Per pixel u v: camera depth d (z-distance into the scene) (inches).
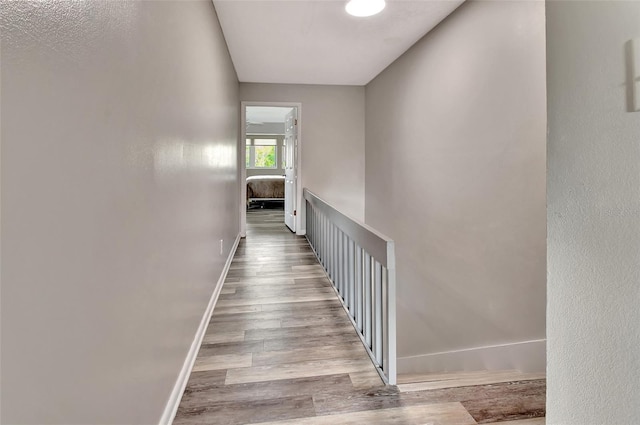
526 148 85.2
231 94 160.2
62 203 28.2
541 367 81.7
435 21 122.3
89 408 32.3
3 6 21.8
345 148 215.5
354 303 93.7
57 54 27.4
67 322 28.9
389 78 172.7
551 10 34.0
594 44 29.6
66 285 28.7
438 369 124.0
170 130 58.8
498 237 96.4
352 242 96.8
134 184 43.2
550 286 34.5
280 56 157.8
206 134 93.4
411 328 153.0
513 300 91.4
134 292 43.3
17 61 23.0
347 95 213.9
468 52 107.6
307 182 214.8
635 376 27.2
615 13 27.8
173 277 60.8
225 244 138.3
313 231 179.6
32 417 24.6
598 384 30.1
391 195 174.1
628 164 27.1
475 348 106.6
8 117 22.3
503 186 93.7
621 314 28.0
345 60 164.7
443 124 123.5
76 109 30.0
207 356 77.3
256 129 447.2
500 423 55.7
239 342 83.7
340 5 110.0
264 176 417.1
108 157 36.1
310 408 59.7
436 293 132.3
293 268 147.0
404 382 70.9
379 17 118.7
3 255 22.0
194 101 77.7
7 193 22.3
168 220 57.3
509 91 90.4
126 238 40.8
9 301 22.5
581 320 31.4
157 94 52.0
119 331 38.9
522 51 85.6
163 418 54.2
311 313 101.0
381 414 58.1
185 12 69.6
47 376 26.3
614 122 28.1
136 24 43.8
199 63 84.0
